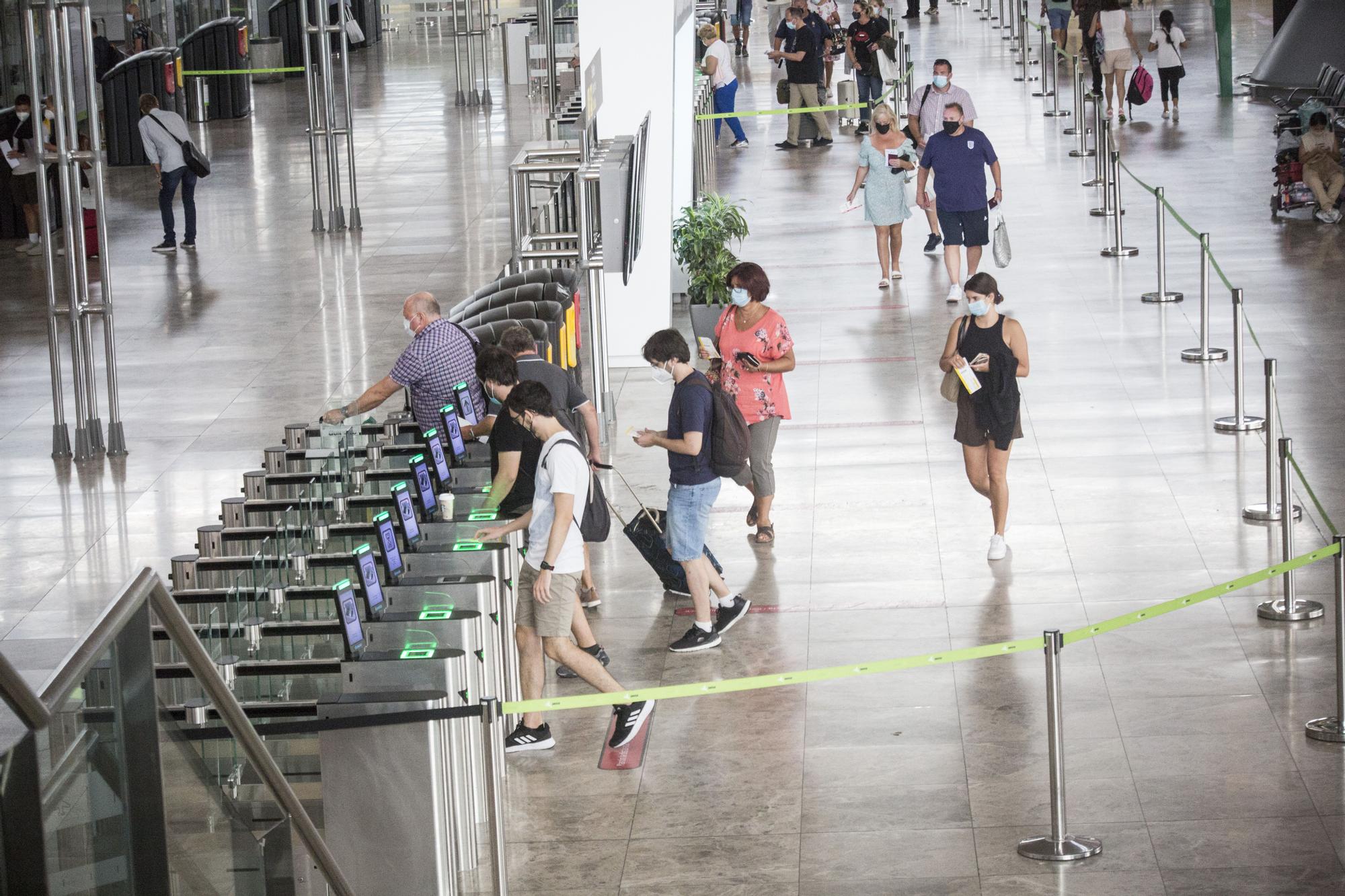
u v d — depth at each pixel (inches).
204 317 1202.6
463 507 576.4
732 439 623.5
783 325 728.3
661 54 1051.9
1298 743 531.2
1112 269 1219.2
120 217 1616.6
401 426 665.6
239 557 545.3
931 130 1307.8
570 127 1193.4
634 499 773.9
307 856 437.4
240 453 898.1
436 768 449.4
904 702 580.7
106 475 875.4
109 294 904.9
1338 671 532.4
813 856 480.1
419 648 471.8
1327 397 896.3
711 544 751.1
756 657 626.2
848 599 677.9
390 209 1579.7
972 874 464.1
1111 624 498.3
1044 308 1123.9
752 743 556.7
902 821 497.4
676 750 554.9
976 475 710.5
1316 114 1323.8
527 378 658.2
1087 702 571.5
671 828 502.0
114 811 249.4
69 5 899.4
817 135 1889.8
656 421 947.3
